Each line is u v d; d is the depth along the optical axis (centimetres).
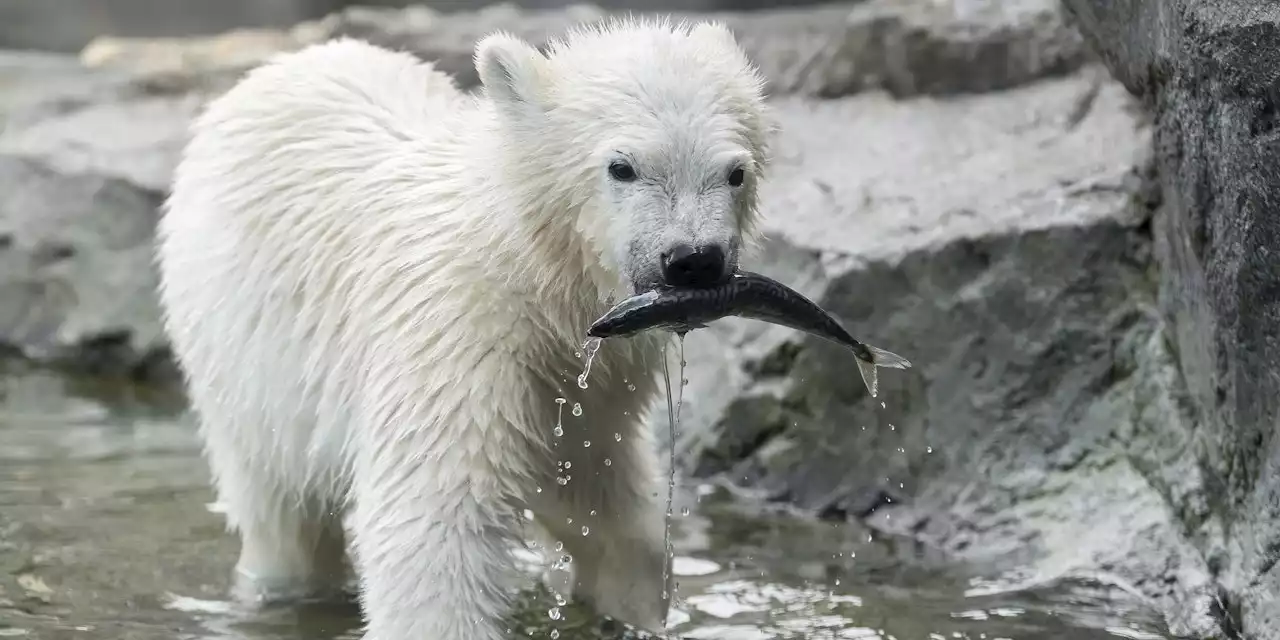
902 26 1582
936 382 1177
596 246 777
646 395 911
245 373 945
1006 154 1335
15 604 970
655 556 938
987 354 1165
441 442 808
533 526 1015
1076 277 1148
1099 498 1092
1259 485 901
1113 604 992
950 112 1507
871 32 1602
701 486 1266
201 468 1313
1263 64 828
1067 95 1439
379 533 814
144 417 1499
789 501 1230
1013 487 1136
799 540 1138
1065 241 1149
